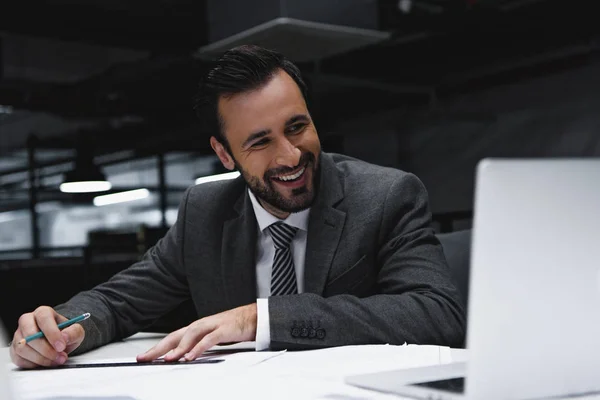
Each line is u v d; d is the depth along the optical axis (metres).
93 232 5.64
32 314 1.40
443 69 6.38
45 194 11.12
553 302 0.76
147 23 4.44
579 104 6.57
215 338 1.25
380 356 1.17
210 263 1.72
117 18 4.31
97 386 1.03
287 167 1.52
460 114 7.44
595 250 0.77
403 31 5.46
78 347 1.48
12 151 10.66
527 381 0.75
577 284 0.77
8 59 7.24
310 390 0.91
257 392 0.92
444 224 3.03
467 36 5.86
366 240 1.59
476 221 0.73
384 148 8.33
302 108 1.54
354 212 1.62
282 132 1.52
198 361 1.22
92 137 8.34
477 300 0.73
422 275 1.48
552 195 0.75
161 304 1.80
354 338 1.30
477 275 0.73
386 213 1.60
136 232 5.20
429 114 7.61
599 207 0.77
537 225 0.75
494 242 0.73
